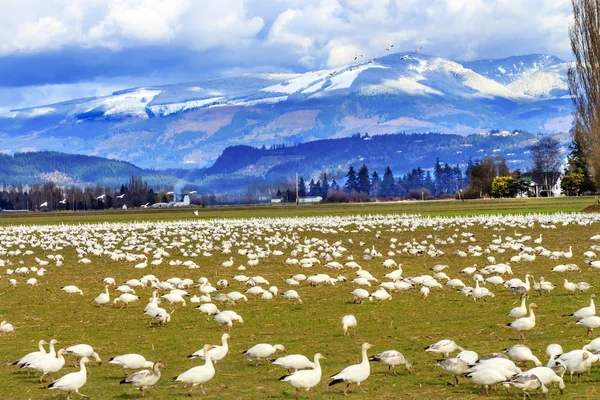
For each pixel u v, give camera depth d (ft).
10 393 84.89
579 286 146.00
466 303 139.64
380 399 79.82
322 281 167.94
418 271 195.11
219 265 221.66
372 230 336.70
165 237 319.68
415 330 115.14
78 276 202.28
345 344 106.83
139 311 140.97
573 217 349.82
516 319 111.14
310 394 82.33
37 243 298.97
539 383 76.59
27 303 154.20
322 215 501.97
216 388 85.56
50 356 90.38
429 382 85.97
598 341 89.40
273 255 245.45
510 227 327.88
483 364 81.82
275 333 116.47
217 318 119.34
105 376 92.43
